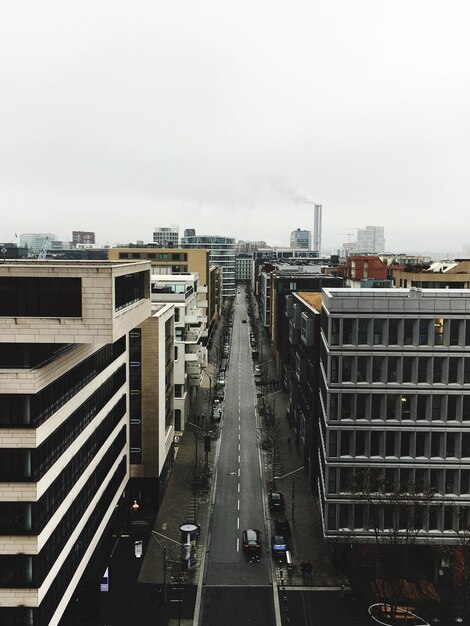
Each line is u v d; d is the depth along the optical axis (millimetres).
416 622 49312
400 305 55344
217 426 102062
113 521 63469
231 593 53000
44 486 39844
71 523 46594
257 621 48875
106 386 57625
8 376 37875
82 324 39312
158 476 69375
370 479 54031
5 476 38656
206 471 81188
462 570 53438
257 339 189125
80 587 49500
